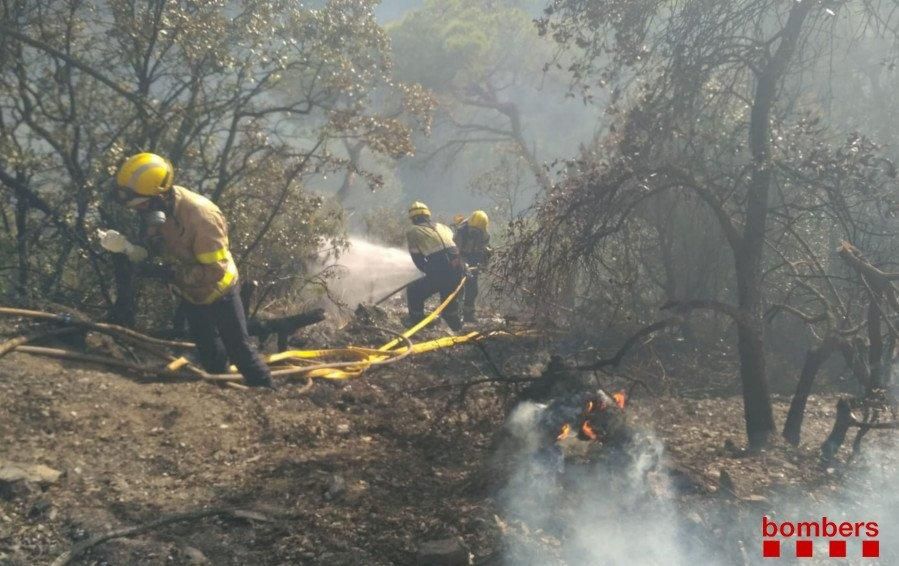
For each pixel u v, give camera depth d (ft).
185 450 17.85
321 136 29.12
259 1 27.48
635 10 21.30
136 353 24.00
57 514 14.53
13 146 25.16
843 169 20.25
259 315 28.55
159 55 26.86
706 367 30.37
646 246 30.76
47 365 20.47
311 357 26.61
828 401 27.78
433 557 13.57
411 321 35.01
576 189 21.02
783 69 21.20
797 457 19.81
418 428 20.98
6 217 26.40
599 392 17.89
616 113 23.53
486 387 24.53
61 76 25.58
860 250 21.75
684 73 21.09
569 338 28.91
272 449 18.58
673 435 22.30
